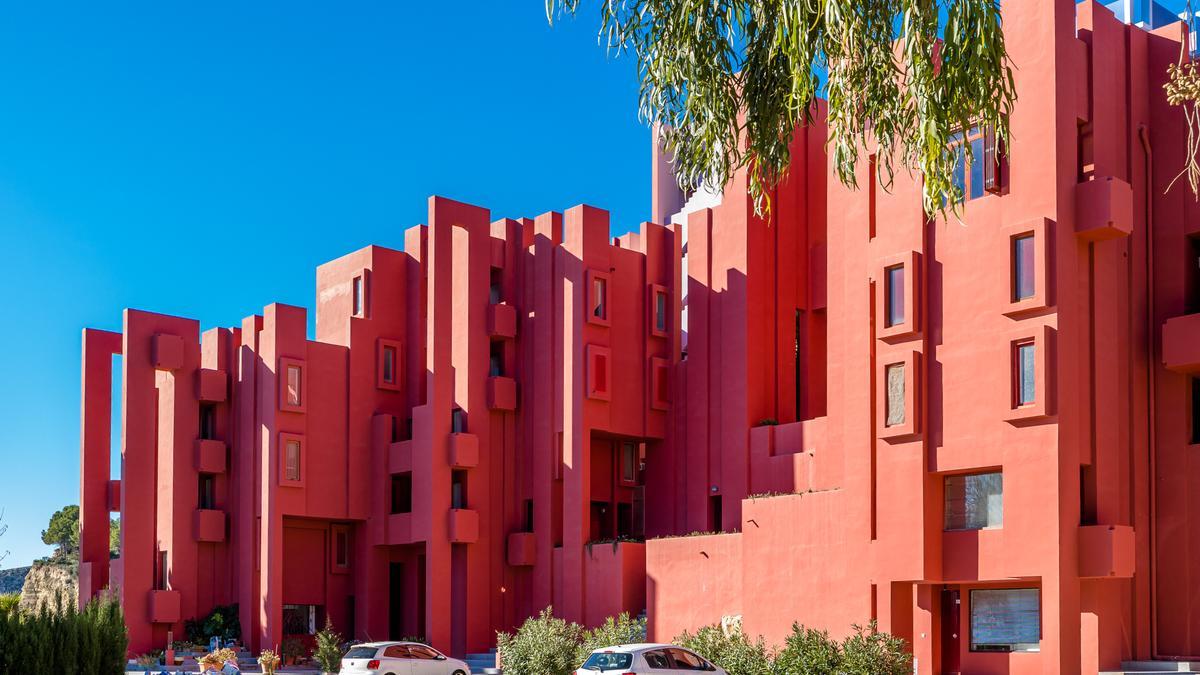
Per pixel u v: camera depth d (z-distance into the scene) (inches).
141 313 1894.7
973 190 1160.2
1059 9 1108.5
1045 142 1101.1
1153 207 1179.3
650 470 1796.3
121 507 1843.0
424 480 1765.5
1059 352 1073.5
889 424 1190.9
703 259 1732.3
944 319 1166.3
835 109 561.0
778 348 1673.2
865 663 1057.5
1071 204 1101.1
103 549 2009.1
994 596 1151.6
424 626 1868.8
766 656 1172.5
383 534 1839.3
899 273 1196.5
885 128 567.2
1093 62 1138.0
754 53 608.4
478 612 1739.7
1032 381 1091.9
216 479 1931.6
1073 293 1093.1
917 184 1190.9
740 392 1644.9
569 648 1421.0
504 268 1859.0
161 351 1884.8
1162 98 1185.4
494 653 1685.5
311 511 1818.4
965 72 532.4
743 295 1658.5
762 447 1599.4
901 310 1189.1
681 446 1752.0
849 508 1232.8
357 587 1872.5
